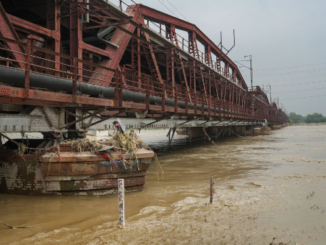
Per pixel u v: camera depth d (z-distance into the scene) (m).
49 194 7.52
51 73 11.66
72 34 13.16
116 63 15.84
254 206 6.62
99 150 7.33
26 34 15.23
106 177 7.61
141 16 21.20
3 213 6.18
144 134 53.25
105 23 15.18
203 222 5.56
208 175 11.02
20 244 4.60
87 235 4.94
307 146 23.48
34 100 8.12
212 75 36.78
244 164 13.87
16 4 13.29
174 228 5.25
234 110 35.44
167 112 16.97
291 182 9.38
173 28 26.94
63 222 5.65
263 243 4.60
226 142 30.69
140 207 6.64
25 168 7.63
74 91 8.90
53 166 7.27
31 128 8.63
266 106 78.44
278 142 29.08
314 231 5.09
